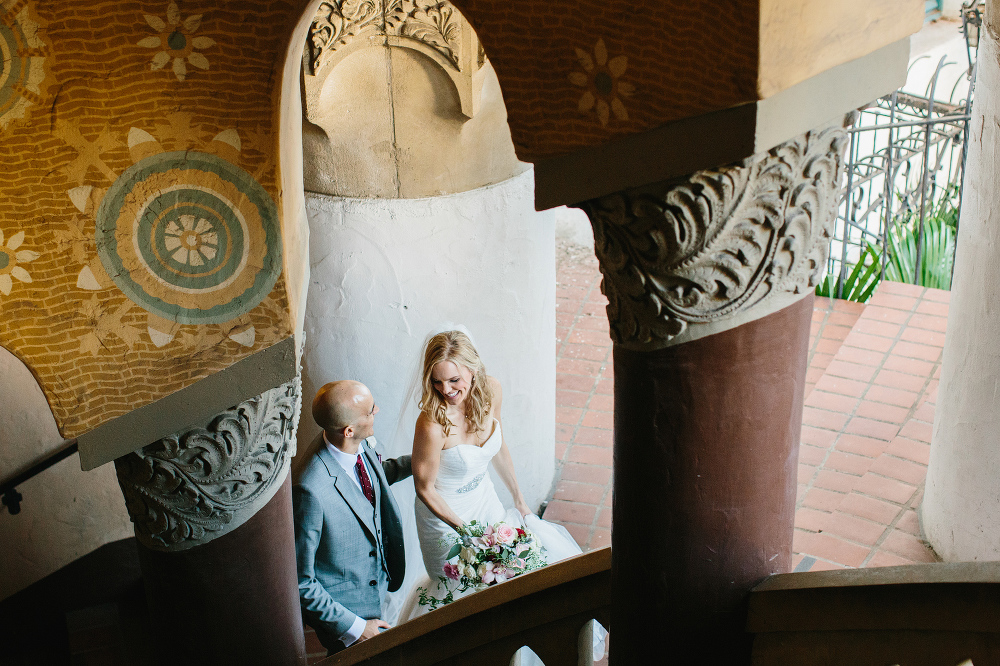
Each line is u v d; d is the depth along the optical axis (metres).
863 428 4.86
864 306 6.03
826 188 1.70
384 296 4.43
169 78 1.98
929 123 5.56
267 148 2.06
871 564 4.05
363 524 3.69
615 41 1.56
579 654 2.51
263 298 2.22
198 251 2.16
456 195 4.30
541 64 1.68
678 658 2.06
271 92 1.99
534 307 4.68
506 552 3.71
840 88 1.60
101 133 2.02
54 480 4.57
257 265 2.18
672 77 1.52
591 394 6.03
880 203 6.49
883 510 4.34
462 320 4.53
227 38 1.93
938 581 1.68
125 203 2.09
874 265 6.10
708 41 1.45
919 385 5.11
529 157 1.79
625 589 2.08
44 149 2.01
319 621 3.54
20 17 1.88
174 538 2.52
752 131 1.48
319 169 4.21
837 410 5.01
